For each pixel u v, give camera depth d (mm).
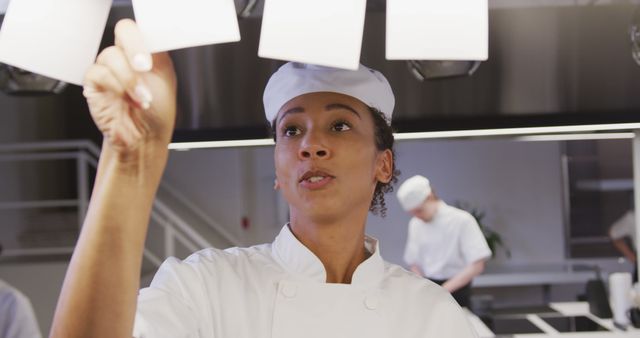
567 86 1827
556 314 3648
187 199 6488
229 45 1312
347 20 599
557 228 6336
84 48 668
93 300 636
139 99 598
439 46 622
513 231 6371
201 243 5258
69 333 641
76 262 640
